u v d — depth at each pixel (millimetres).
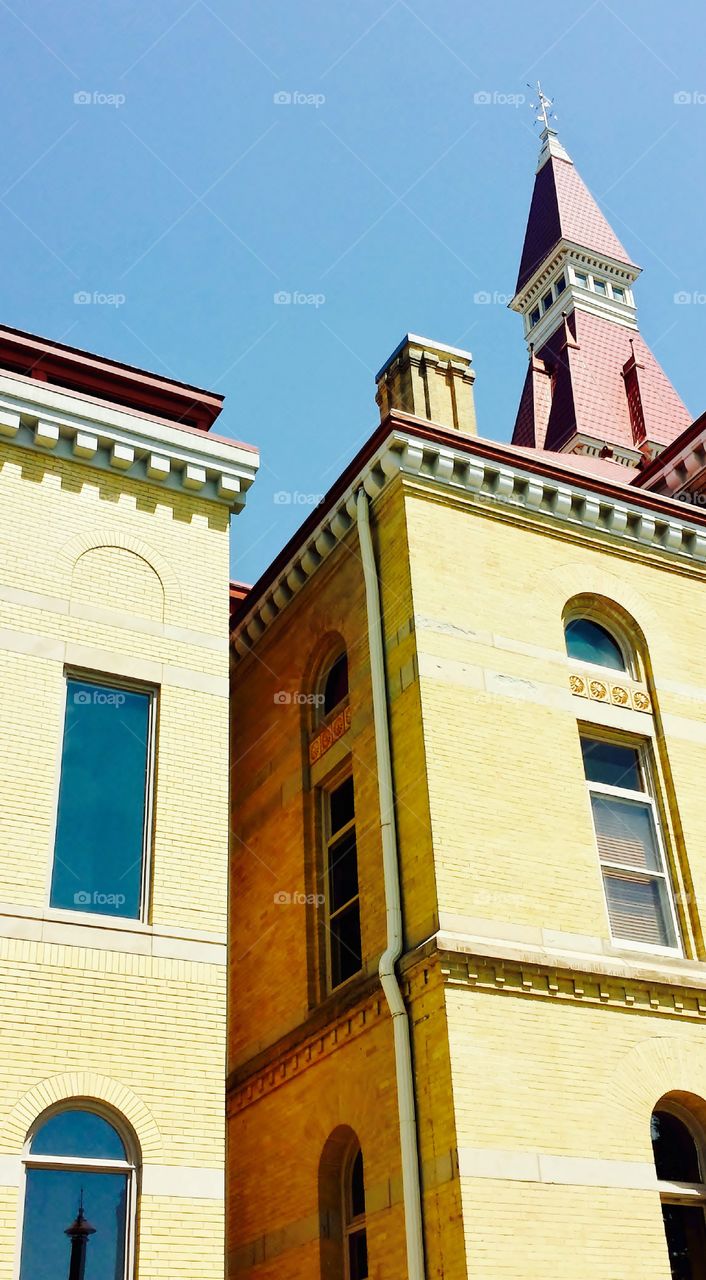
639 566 16734
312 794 16500
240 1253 15211
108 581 13195
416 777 13711
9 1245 9891
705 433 19047
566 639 15883
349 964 15102
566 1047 12617
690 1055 13328
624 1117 12562
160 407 15266
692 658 16406
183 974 11602
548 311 58812
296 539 17422
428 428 15516
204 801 12570
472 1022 12258
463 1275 11086
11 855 11344
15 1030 10664
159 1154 10781
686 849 14828
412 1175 11992
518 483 15992
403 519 15117
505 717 14383
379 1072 13156
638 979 13336
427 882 13070
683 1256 12539
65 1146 10570
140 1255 10320
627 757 15531
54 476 13430
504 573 15406
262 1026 16141
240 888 17688
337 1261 13641
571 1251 11594
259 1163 15273
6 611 12445
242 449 14523
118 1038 11062
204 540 14023
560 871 13727
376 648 14922
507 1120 11922
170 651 13164
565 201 61438
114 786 12328
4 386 13320
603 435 51750
